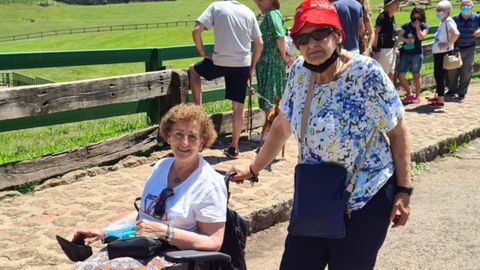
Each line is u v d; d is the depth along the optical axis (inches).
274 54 299.4
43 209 222.5
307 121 121.2
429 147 316.2
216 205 130.3
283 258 130.1
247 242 213.9
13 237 198.2
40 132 331.6
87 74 1293.1
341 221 118.2
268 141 136.2
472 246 212.4
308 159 123.8
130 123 331.3
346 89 118.6
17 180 238.4
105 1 5984.3
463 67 448.1
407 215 124.2
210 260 119.4
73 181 252.4
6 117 231.9
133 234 128.3
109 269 117.4
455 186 280.7
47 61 257.3
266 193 240.2
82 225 208.8
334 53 116.6
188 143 131.2
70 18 5255.9
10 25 4672.7
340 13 268.5
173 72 295.1
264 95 303.0
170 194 131.4
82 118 270.5
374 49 391.5
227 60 275.9
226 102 393.4
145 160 279.1
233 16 273.0
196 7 5629.9
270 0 299.7
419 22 417.4
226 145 309.4
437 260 201.5
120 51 285.3
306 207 118.9
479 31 444.5
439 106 420.8
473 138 358.3
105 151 268.8
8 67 245.9
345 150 119.3
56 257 185.6
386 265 197.5
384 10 389.7
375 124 119.3
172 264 120.5
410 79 466.9
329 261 126.4
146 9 5590.6
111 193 239.6
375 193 121.8
